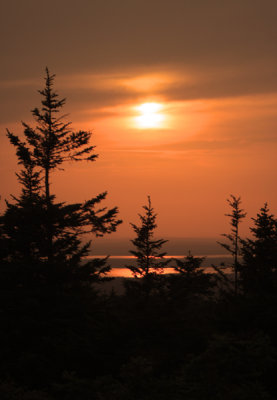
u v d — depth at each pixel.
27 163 56.38
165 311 59.75
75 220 50.31
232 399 25.02
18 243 48.78
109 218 52.44
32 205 50.44
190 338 53.25
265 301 38.22
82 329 47.50
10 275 47.19
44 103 57.00
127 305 61.03
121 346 49.78
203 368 27.03
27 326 44.59
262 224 56.12
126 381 29.00
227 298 49.66
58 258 49.84
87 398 31.58
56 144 56.06
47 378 42.19
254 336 28.27
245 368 26.55
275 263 43.69
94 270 50.38
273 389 28.03
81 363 45.41
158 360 47.22
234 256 73.12
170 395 27.03
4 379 40.75
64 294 47.53
